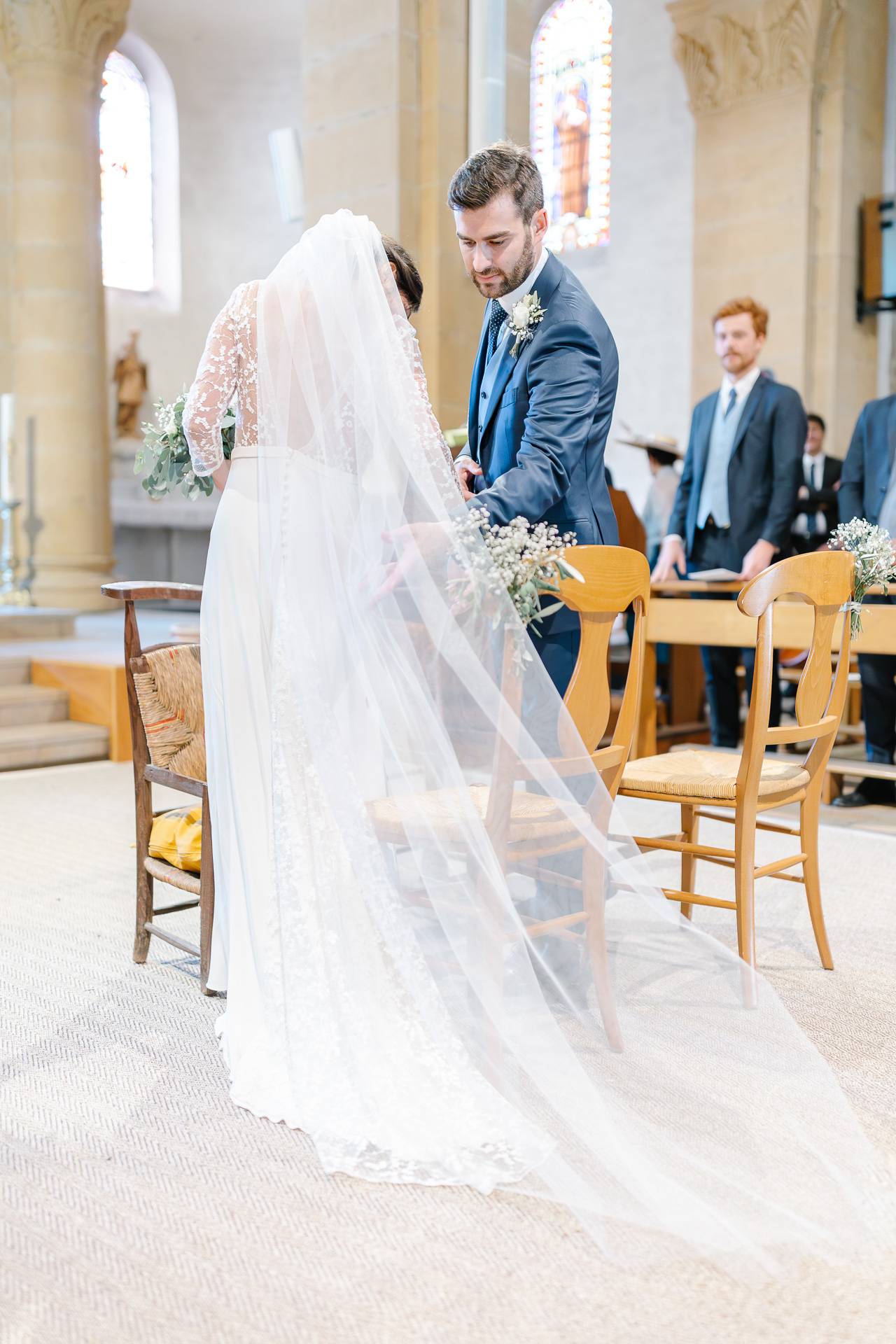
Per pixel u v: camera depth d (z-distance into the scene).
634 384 11.59
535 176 2.34
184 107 14.55
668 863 3.61
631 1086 1.86
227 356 2.10
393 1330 1.40
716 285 10.03
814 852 2.71
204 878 2.54
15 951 2.85
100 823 4.23
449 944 1.94
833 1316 1.43
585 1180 1.69
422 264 6.32
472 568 1.93
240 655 2.13
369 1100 1.88
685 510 5.10
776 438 4.78
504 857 1.94
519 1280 1.50
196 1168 1.80
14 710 5.62
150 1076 2.14
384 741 1.99
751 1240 1.56
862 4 9.27
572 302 2.41
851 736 5.84
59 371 9.66
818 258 9.51
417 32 6.20
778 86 9.42
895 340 9.72
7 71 9.35
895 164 9.77
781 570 2.42
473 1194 1.71
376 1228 1.63
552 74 11.89
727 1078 1.88
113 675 5.50
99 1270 1.52
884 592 2.81
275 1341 1.38
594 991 2.01
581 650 2.06
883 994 2.55
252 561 2.12
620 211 11.50
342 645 2.01
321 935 1.98
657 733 5.26
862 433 4.61
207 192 14.81
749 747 2.44
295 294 2.03
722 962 2.03
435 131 6.21
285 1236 1.61
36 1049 2.26
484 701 1.94
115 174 14.30
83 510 9.95
